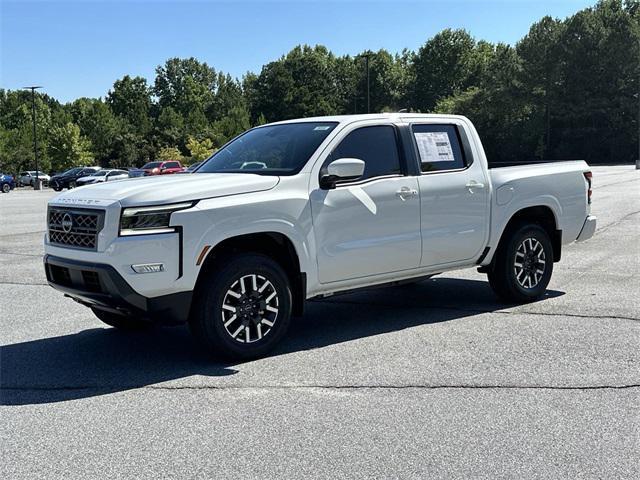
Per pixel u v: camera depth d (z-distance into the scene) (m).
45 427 4.27
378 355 5.66
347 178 6.03
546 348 5.75
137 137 93.31
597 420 4.22
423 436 4.02
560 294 7.93
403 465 3.64
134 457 3.80
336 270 6.00
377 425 4.19
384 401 4.59
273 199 5.58
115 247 5.02
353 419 4.29
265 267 5.57
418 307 7.45
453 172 6.78
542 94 74.50
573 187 7.85
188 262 5.20
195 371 5.35
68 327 6.92
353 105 122.19
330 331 6.52
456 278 9.20
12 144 86.25
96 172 49.06
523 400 4.57
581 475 3.51
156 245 5.08
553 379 4.97
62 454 3.86
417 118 6.73
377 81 119.81
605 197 21.58
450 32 113.94
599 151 71.75
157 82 137.88
